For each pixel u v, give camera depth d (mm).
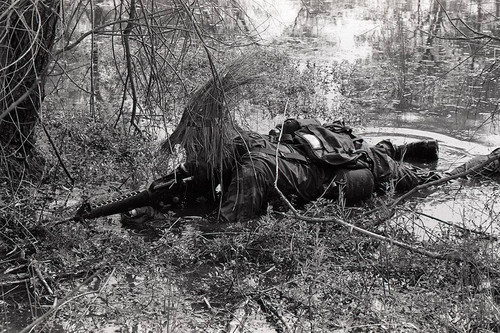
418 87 10781
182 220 6434
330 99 10258
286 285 5367
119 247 5750
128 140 7859
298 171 6625
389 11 16016
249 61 6414
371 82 11008
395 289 5309
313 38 13789
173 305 5008
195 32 5410
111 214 6250
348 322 4918
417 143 8062
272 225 5852
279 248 5754
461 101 10211
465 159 8211
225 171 6609
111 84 10273
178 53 8859
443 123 9414
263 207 6539
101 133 8023
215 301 5215
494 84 10664
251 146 6613
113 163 7602
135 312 4992
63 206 6520
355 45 13398
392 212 6359
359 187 6770
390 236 5672
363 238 5836
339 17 15617
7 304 5105
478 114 9742
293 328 4848
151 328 4828
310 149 6773
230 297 5262
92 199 6785
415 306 5023
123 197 6379
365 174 6824
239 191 6379
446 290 5172
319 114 9594
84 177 7258
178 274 5582
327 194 6672
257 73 6508
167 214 6488
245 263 5656
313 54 12648
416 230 6379
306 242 5781
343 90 10523
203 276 5574
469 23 13492
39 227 5906
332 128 7242
